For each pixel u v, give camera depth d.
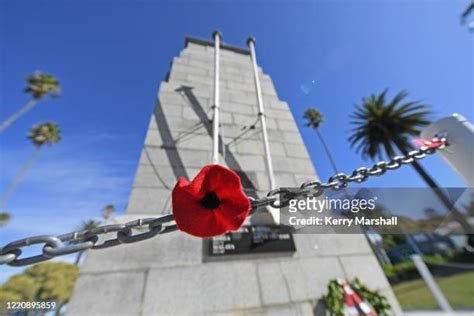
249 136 3.66
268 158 3.21
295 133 3.99
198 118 3.63
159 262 2.10
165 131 3.29
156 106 3.58
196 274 2.09
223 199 0.61
